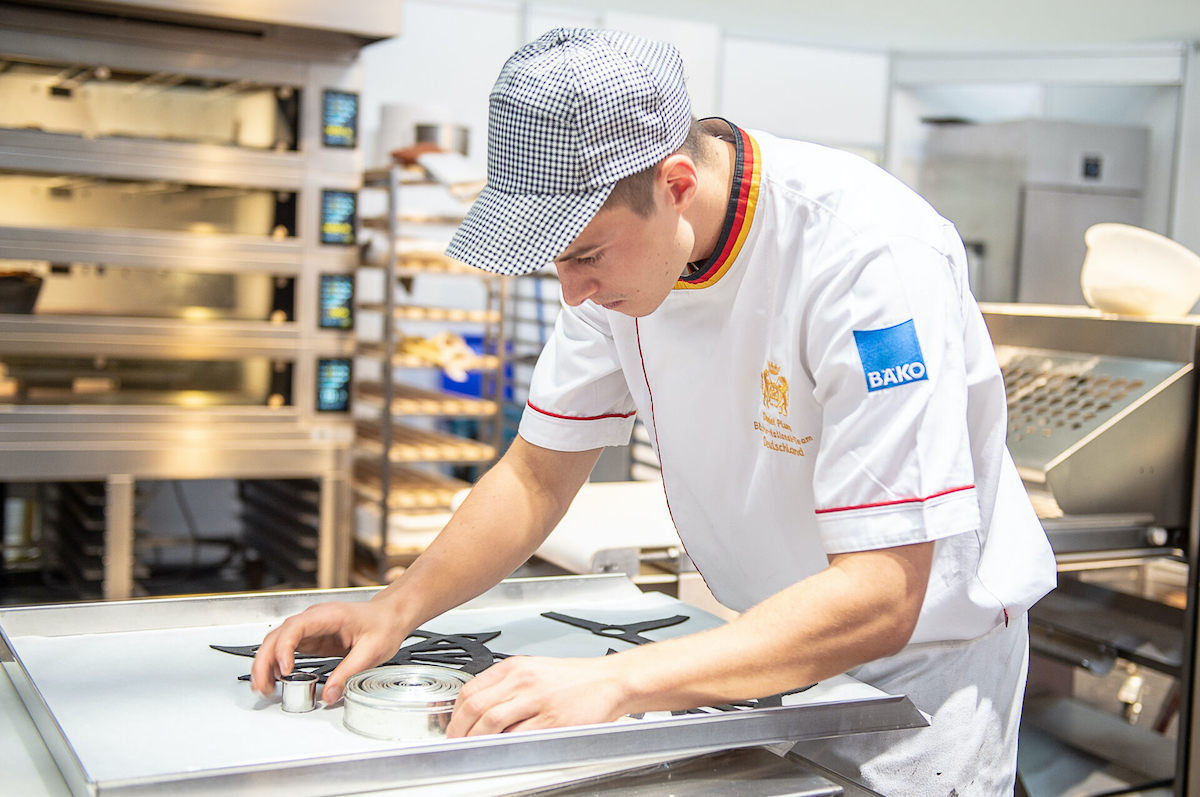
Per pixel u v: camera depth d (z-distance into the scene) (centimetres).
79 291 329
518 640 116
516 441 131
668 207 95
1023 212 505
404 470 391
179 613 118
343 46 348
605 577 138
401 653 108
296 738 86
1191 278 204
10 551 352
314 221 351
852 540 95
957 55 529
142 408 336
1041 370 213
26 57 311
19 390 324
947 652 114
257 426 349
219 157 337
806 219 104
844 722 92
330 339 356
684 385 119
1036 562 119
